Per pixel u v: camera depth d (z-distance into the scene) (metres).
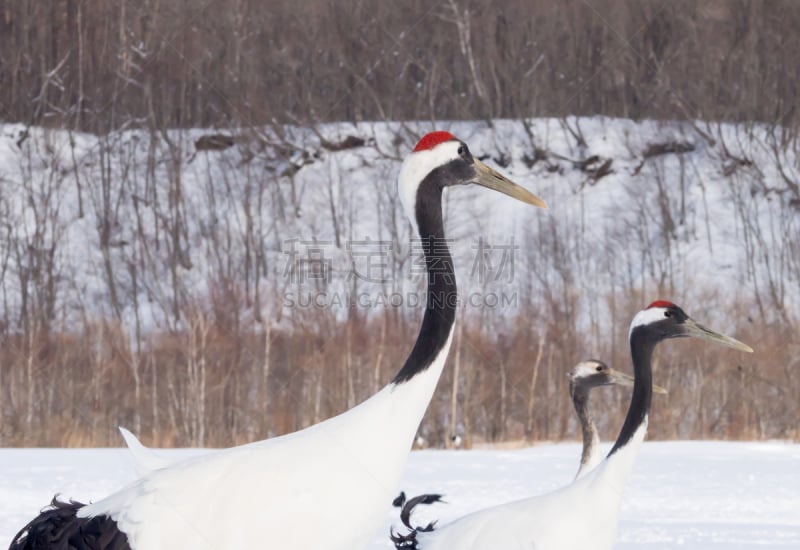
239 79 39.84
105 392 25.30
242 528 5.02
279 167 38.78
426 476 15.48
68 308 32.81
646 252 35.50
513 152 40.62
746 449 20.19
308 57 40.78
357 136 39.78
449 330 5.38
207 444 24.53
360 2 41.41
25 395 24.80
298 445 5.19
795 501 13.29
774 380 26.23
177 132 39.47
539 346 26.50
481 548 6.56
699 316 29.45
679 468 16.70
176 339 26.97
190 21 37.69
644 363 7.37
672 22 42.16
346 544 5.17
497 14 42.62
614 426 25.38
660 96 41.72
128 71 39.53
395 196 37.12
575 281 31.78
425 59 41.91
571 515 6.56
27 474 14.73
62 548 5.11
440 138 5.69
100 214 37.03
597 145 39.97
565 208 37.03
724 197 38.47
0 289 33.59
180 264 34.75
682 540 10.38
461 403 25.73
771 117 40.88
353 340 26.09
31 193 35.72
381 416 5.24
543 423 25.77
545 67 42.44
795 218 37.28
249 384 25.77
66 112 39.56
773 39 41.53
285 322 28.16
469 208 33.94
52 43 40.06
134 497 5.15
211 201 36.31
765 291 32.84
